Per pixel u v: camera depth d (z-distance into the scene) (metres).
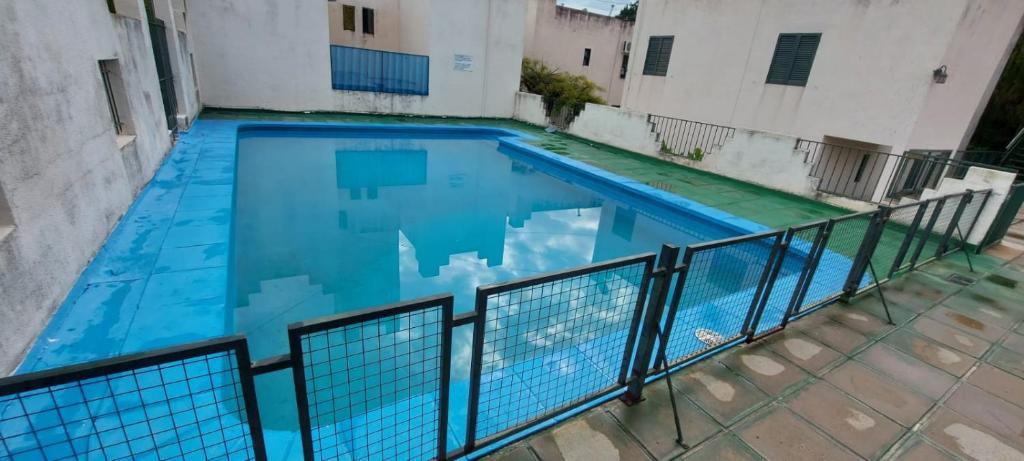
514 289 1.79
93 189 3.69
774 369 3.03
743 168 10.00
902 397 2.88
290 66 13.01
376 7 17.17
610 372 2.94
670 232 7.48
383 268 5.48
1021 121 12.80
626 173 9.99
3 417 2.09
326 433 2.25
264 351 3.69
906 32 8.35
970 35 8.20
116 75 4.87
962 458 2.43
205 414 2.30
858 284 4.02
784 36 10.19
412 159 10.99
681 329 3.54
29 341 2.54
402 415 2.46
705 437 2.39
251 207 6.92
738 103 11.25
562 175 10.70
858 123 9.16
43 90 2.95
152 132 6.04
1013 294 4.64
